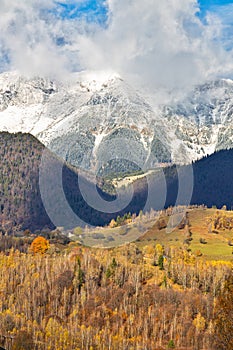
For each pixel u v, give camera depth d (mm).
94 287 121938
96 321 108750
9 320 106875
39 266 134250
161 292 113875
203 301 101688
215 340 22484
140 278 123688
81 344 98688
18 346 97688
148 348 94938
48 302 119188
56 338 101938
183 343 90000
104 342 99375
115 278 123000
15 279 128500
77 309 115000
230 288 22469
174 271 123438
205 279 114625
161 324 102438
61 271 128500
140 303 112938
